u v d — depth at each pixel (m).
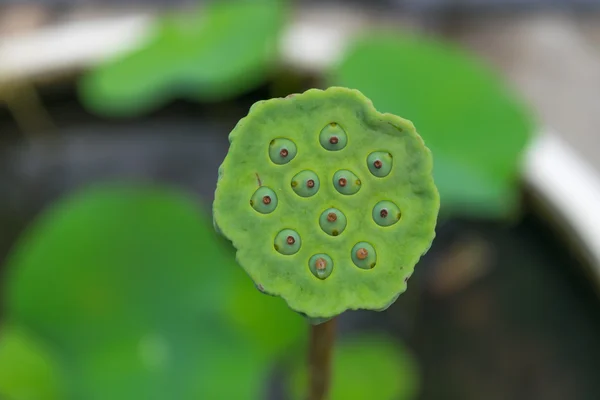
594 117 1.61
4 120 1.24
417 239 0.66
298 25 1.62
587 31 1.79
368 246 0.66
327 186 0.66
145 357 1.03
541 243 1.13
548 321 1.10
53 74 1.19
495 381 1.09
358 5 1.75
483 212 1.12
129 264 1.04
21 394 0.96
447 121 1.06
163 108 1.27
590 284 1.06
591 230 1.01
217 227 0.65
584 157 1.57
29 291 1.01
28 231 1.21
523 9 1.81
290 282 0.65
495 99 1.05
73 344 1.03
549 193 1.05
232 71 1.09
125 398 1.01
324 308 0.65
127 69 1.15
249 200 0.66
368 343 1.10
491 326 1.12
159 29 1.21
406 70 1.06
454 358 1.12
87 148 1.26
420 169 0.66
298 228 0.66
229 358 1.02
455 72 1.06
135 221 1.02
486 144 1.04
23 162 1.25
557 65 1.71
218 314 1.03
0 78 1.18
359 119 0.66
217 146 1.27
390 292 0.65
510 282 1.14
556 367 1.08
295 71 1.19
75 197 1.19
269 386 1.15
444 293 1.17
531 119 1.06
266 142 0.66
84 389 1.01
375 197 0.66
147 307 1.05
